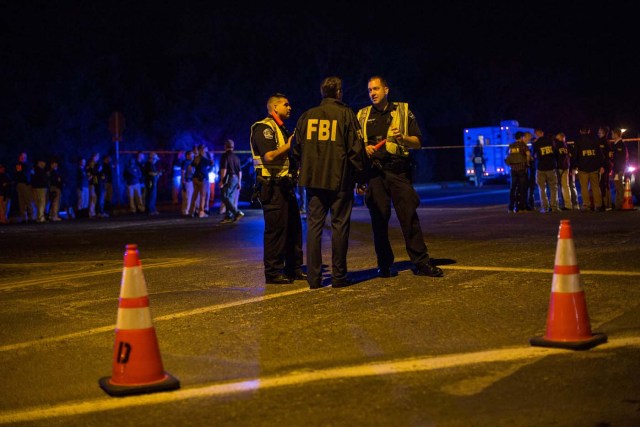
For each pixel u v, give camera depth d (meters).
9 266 11.97
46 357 6.10
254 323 6.88
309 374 5.29
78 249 14.21
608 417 4.32
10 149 35.25
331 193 8.35
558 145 18.78
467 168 39.66
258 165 8.82
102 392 5.14
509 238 12.62
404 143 8.60
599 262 9.34
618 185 18.58
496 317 6.67
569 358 5.39
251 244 13.81
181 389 5.11
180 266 10.92
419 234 8.85
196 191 22.38
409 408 4.56
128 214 25.41
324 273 9.64
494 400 4.64
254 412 4.62
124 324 5.14
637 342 5.73
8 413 4.82
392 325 6.54
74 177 36.06
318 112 8.22
